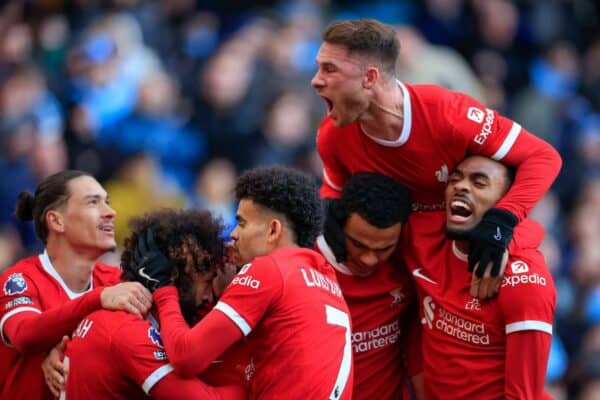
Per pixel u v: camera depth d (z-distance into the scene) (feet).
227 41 102.89
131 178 90.27
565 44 111.86
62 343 45.03
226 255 45.32
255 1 107.65
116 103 97.35
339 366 43.93
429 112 46.55
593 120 105.81
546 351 45.34
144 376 42.70
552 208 95.04
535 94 101.91
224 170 91.50
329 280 45.21
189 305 44.55
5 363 47.75
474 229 45.47
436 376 47.75
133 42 101.35
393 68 46.62
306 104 95.04
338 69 45.70
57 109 98.78
